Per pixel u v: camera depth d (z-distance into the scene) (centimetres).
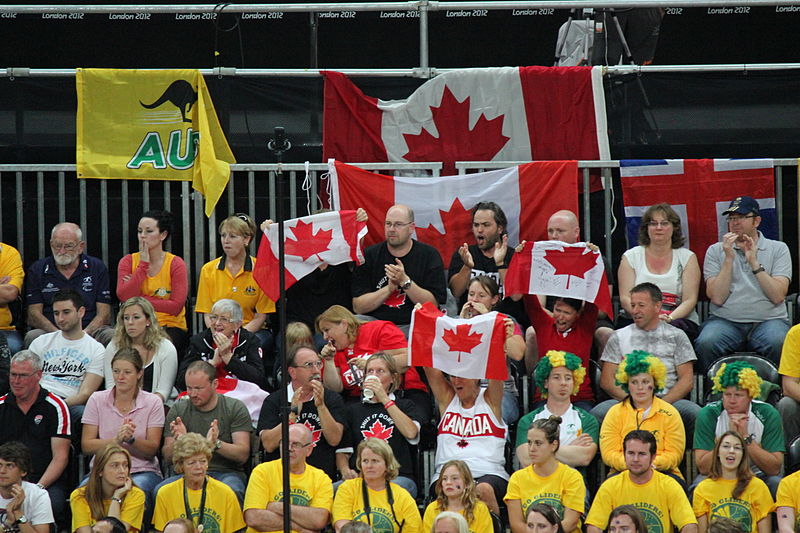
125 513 2441
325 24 3519
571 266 2781
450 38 3509
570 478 2434
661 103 3075
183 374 2752
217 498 2452
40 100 3091
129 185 3122
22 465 2464
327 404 2611
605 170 3080
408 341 2681
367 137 3108
